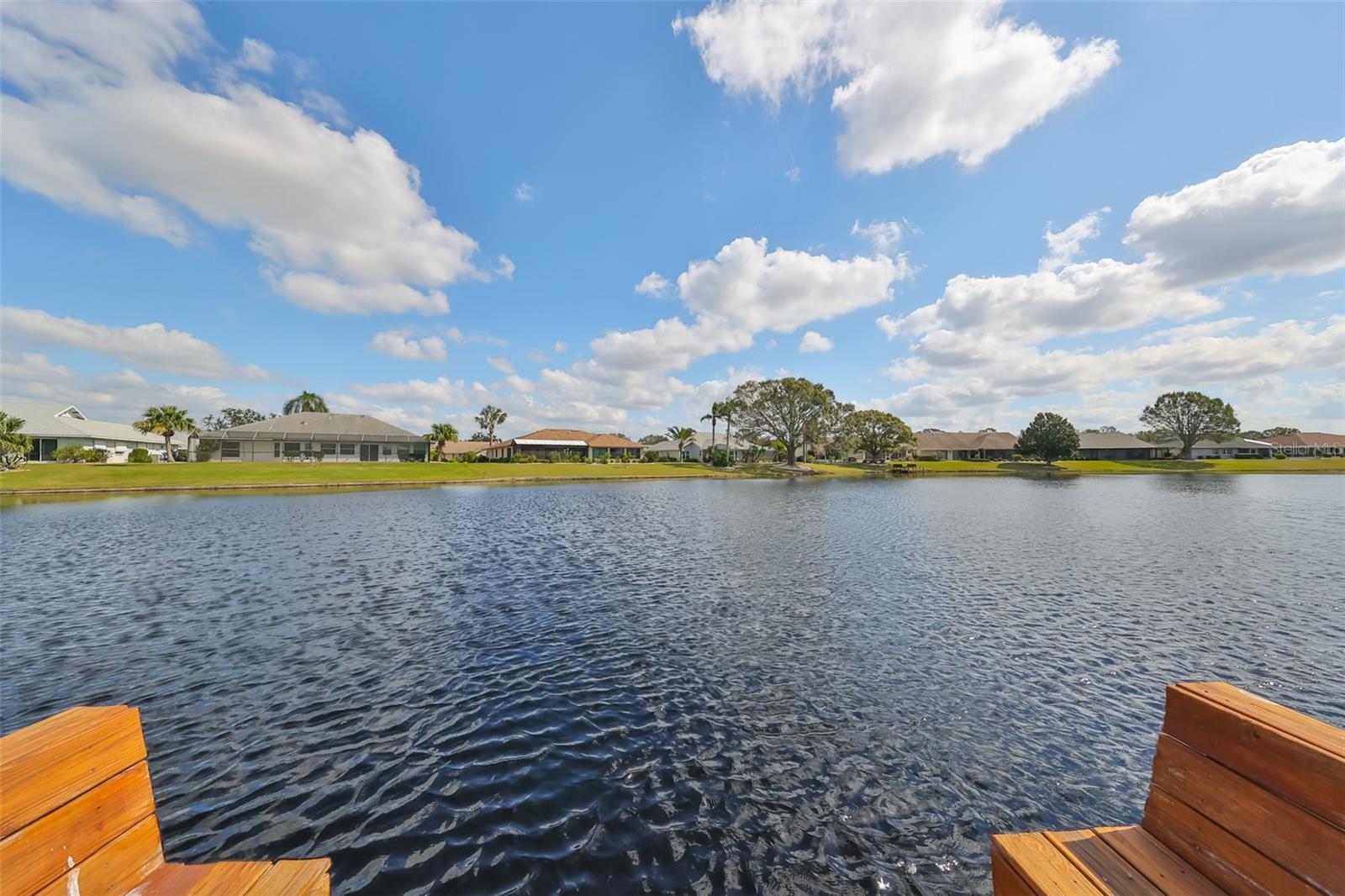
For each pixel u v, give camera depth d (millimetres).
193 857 4730
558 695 7852
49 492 38250
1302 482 58938
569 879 4535
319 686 8117
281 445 66875
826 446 94000
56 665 8852
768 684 8242
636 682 8305
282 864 2475
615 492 46844
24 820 1791
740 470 77688
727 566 16469
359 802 5500
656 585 14102
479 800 5535
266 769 6051
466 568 15977
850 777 5980
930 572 15633
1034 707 7578
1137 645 9891
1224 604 12461
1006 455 114125
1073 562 17109
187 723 7043
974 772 6070
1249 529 24266
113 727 2217
